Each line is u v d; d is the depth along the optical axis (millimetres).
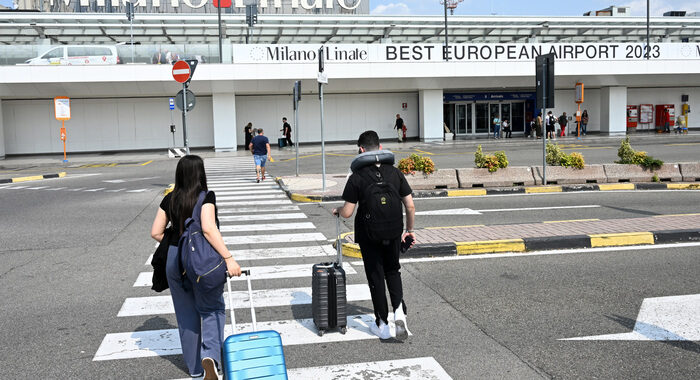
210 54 31328
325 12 54531
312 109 36969
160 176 20469
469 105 39062
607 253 7742
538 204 12445
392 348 4684
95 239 9477
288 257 8055
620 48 35000
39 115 34062
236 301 6035
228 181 18375
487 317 5359
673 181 15547
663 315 5312
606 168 15422
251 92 34531
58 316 5633
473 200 13281
